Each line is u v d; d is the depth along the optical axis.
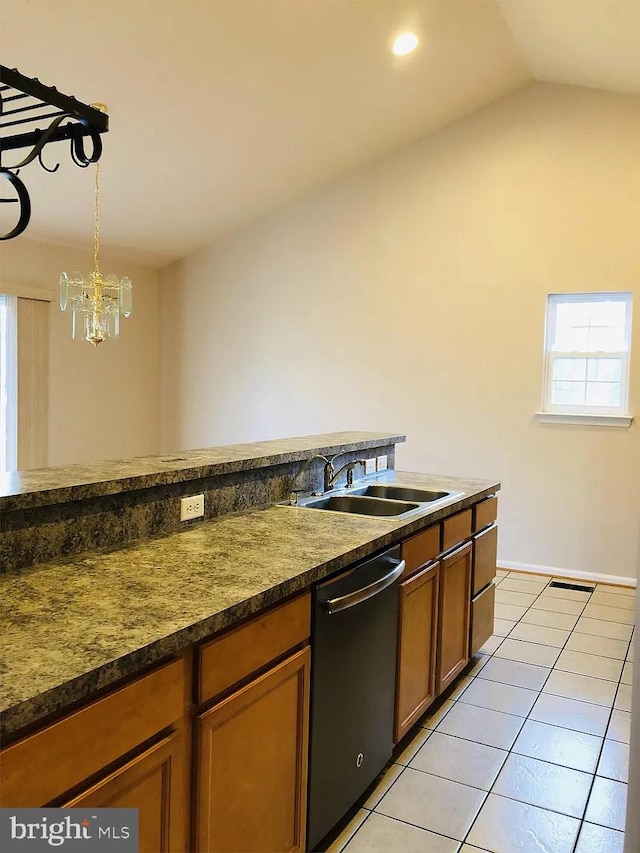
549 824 2.02
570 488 4.59
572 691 2.89
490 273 4.78
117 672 1.10
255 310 5.83
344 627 1.86
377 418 5.29
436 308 5.00
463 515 2.83
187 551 1.81
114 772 1.13
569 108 4.46
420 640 2.45
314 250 5.50
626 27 3.23
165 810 1.26
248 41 3.37
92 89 3.47
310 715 1.72
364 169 5.21
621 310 4.46
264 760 1.55
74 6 2.85
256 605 1.44
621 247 4.36
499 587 4.38
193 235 5.71
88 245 5.42
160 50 3.28
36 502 1.60
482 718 2.66
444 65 4.00
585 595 4.23
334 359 5.46
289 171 4.96
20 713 0.95
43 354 5.22
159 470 2.01
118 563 1.67
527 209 4.63
